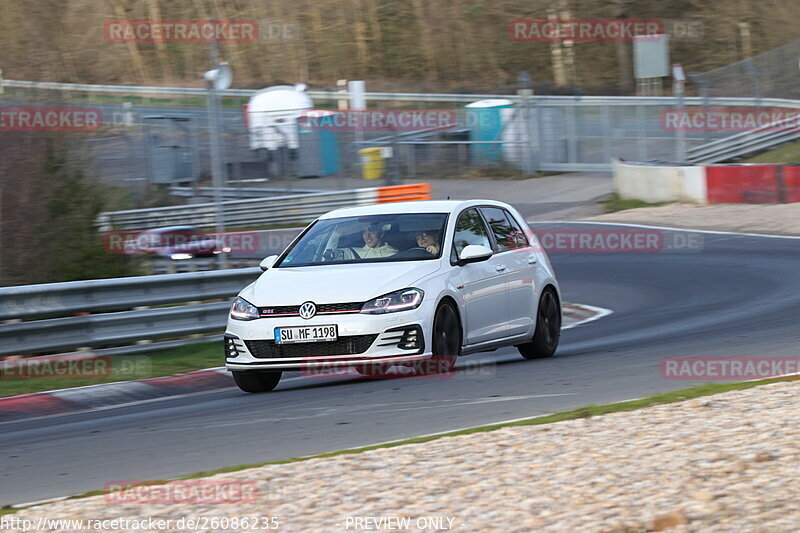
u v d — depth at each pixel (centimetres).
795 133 12594
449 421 2466
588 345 4153
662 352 3588
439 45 19600
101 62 17512
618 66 18725
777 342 3616
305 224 9825
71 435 2742
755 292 5481
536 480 1727
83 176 5719
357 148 12131
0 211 5434
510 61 19212
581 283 6544
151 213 8581
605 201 10644
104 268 5716
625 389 2823
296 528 1552
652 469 1748
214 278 4688
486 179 12825
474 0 19825
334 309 3045
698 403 2352
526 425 2244
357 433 2389
